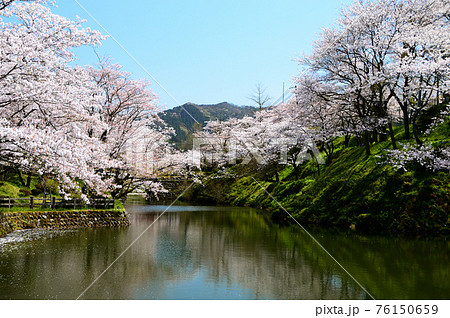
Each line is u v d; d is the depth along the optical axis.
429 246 12.06
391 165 17.23
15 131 8.41
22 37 10.15
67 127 11.45
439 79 16.28
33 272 8.98
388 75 15.75
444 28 16.67
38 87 10.10
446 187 14.43
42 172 10.32
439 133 16.91
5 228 14.87
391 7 16.64
